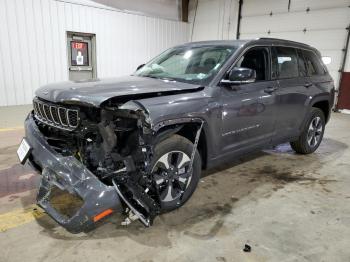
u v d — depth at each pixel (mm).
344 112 9031
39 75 8102
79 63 9016
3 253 2102
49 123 2543
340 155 4664
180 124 2566
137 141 2297
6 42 7371
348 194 3262
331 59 9164
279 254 2201
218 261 2102
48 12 7934
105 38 9367
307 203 3020
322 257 2188
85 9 8688
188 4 12422
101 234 2367
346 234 2490
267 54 3545
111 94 2262
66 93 2367
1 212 2627
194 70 3193
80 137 2303
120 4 9750
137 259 2094
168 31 11461
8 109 7234
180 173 2686
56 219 2201
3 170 3564
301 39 9719
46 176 2318
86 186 2104
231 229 2504
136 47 10328
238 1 11109
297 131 4148
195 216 2691
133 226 2488
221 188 3312
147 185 2314
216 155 2980
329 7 8969
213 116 2777
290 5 9797
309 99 4129
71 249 2174
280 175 3760
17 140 4762
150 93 2426
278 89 3562
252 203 2980
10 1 7242
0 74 7438
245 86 3166
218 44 3477
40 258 2066
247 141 3311
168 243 2285
